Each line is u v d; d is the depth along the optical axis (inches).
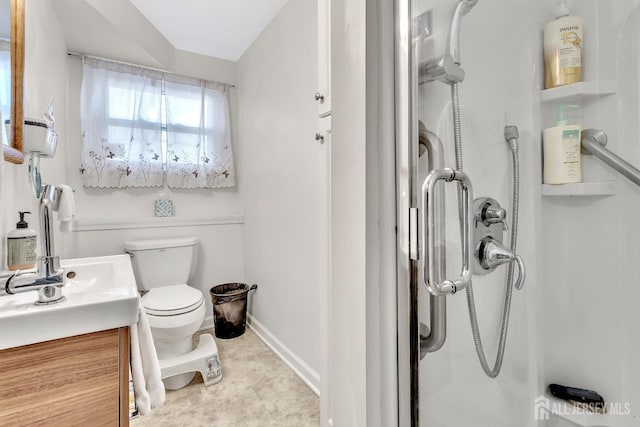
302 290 72.8
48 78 60.5
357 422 19.4
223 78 106.6
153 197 97.0
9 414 26.8
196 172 101.3
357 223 19.3
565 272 34.1
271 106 86.3
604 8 31.9
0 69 38.6
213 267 103.4
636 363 30.7
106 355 31.6
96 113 86.0
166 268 86.4
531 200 32.2
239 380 70.8
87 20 69.2
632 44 30.6
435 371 21.8
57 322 28.8
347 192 20.1
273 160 86.1
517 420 30.5
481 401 26.5
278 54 81.8
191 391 66.5
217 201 108.3
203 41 94.9
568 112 33.4
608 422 31.6
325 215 49.8
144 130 93.0
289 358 77.1
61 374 29.2
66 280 44.0
